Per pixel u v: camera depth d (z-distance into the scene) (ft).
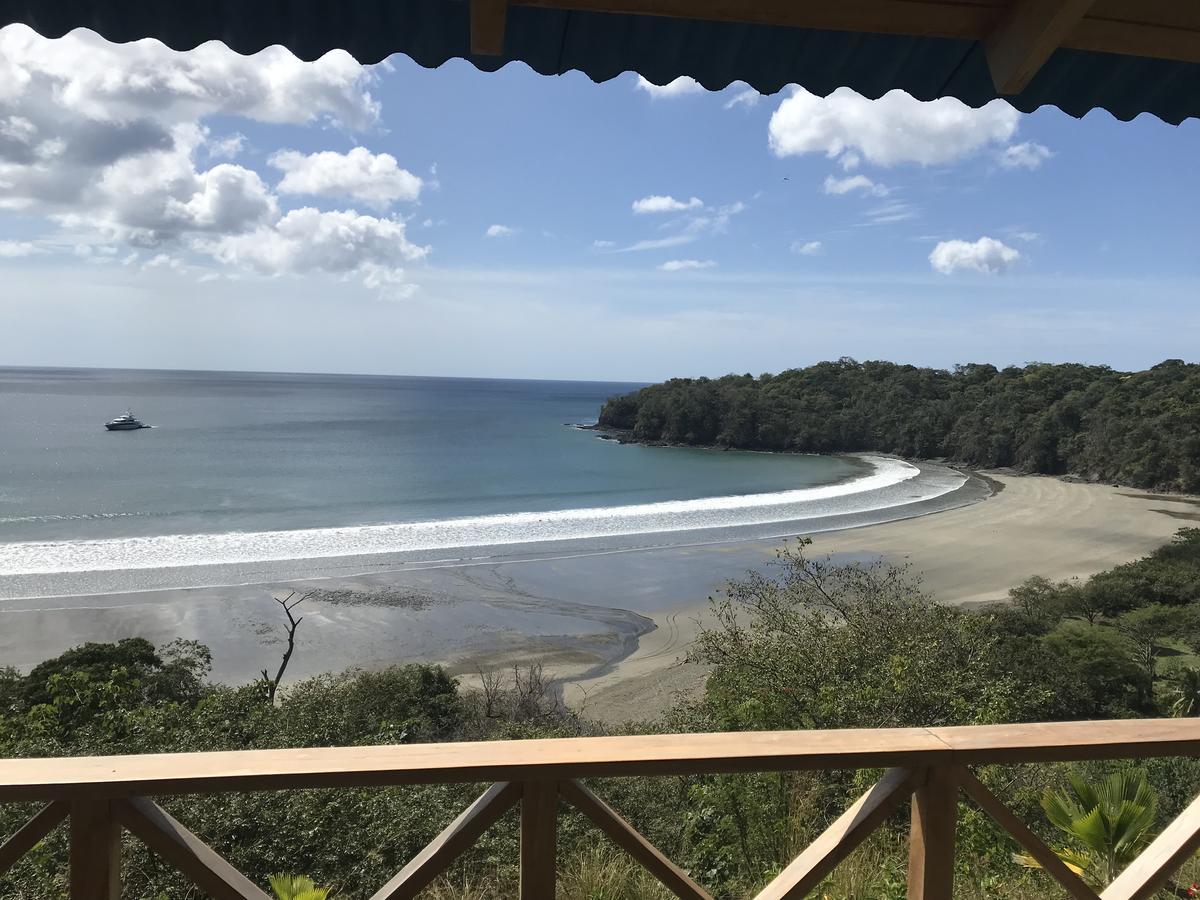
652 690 70.64
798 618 37.42
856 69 7.95
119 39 7.16
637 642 84.23
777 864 12.71
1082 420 284.00
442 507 171.73
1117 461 256.11
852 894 9.64
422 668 60.13
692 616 92.73
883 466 297.12
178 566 107.96
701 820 15.53
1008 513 184.24
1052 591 111.86
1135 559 136.87
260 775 4.70
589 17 7.15
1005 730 5.78
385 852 17.02
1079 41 6.96
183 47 7.28
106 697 36.42
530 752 5.08
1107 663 77.20
